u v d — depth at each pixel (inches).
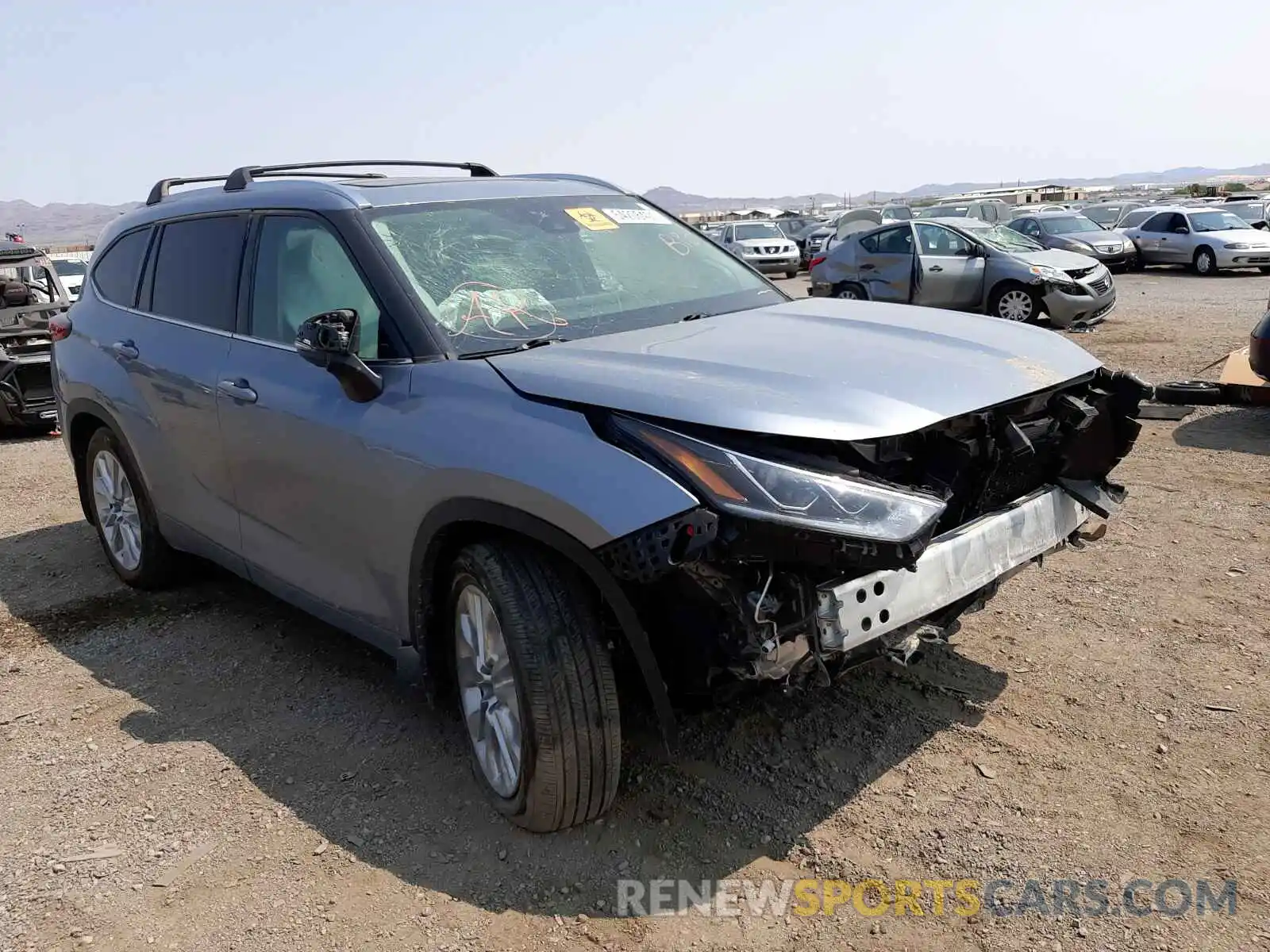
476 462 109.3
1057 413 128.2
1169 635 157.9
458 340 126.0
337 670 162.6
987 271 538.6
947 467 111.5
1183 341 466.3
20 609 195.0
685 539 94.6
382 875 111.6
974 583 115.1
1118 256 904.9
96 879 113.3
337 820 122.0
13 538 243.3
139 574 195.8
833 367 115.4
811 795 121.6
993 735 132.3
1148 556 190.5
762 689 105.9
